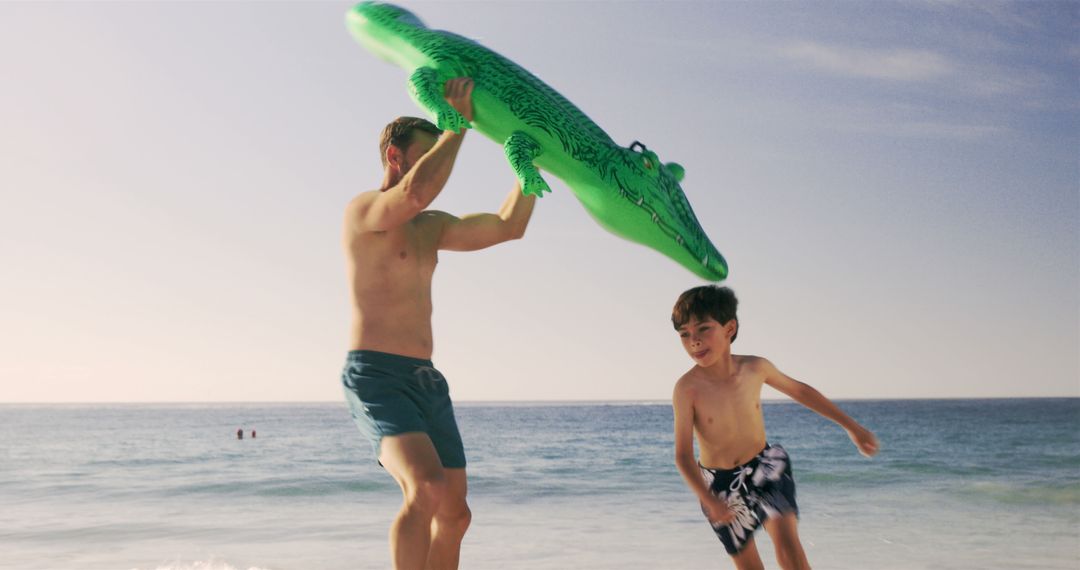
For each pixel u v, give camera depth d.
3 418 88.12
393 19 3.71
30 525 9.91
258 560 7.36
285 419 76.56
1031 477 15.34
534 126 3.46
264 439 36.84
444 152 3.21
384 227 3.30
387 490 14.18
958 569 6.62
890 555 7.25
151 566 7.04
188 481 16.06
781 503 3.89
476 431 43.88
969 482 14.48
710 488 4.04
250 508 11.91
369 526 9.70
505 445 30.09
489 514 10.73
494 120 3.48
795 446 25.55
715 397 3.99
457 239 3.70
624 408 128.62
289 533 9.12
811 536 8.38
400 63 3.74
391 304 3.35
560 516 10.43
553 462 21.20
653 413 87.38
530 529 9.19
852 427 4.09
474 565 6.96
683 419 4.01
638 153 3.76
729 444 3.97
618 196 3.64
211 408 177.38
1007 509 10.90
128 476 17.83
